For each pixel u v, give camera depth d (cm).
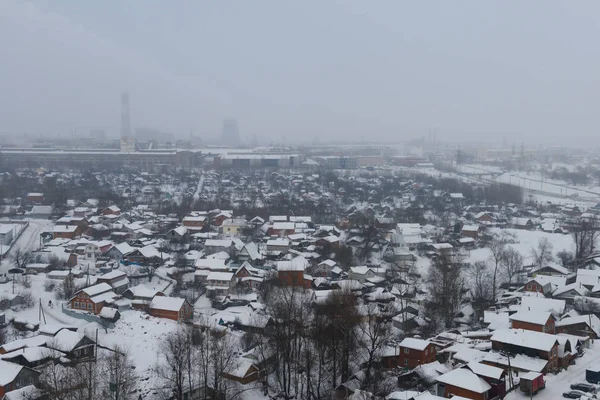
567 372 8162
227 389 8075
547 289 12700
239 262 15138
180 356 8181
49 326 10256
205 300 12625
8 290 12481
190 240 17750
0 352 8956
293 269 13050
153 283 13538
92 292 11656
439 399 6600
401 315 11112
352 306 9950
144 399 7938
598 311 11225
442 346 9375
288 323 9075
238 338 9950
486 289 12825
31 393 7644
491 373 7300
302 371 8819
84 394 7625
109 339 10162
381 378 8288
